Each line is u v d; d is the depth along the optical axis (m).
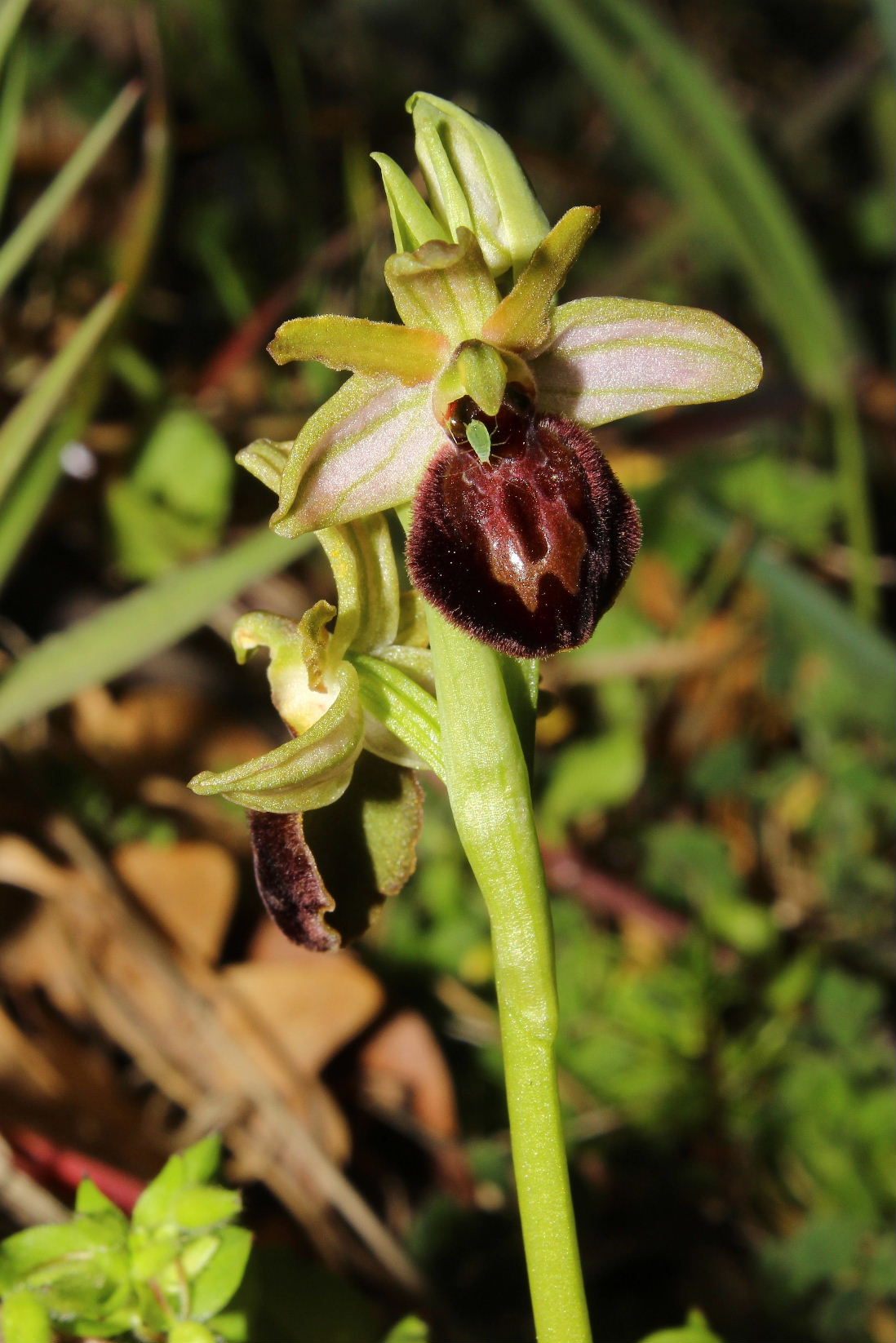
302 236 0.29
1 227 0.29
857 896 0.24
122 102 0.20
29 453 0.20
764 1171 0.21
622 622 0.26
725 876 0.23
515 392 0.16
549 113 0.44
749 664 0.27
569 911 0.22
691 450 0.27
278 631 0.17
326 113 0.30
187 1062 0.21
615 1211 0.21
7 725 0.20
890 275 0.38
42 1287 0.16
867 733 0.26
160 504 0.25
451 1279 0.20
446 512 0.16
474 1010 0.22
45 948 0.21
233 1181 0.20
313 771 0.16
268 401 0.29
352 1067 0.21
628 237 0.38
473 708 0.15
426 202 0.16
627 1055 0.22
